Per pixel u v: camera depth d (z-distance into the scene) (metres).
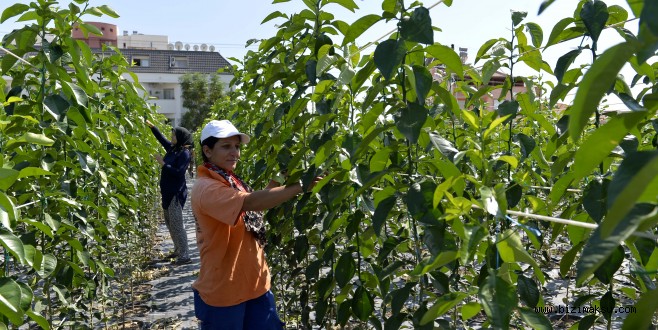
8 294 1.53
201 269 2.69
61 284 2.65
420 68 1.63
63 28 2.67
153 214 8.82
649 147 1.96
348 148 1.93
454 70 1.67
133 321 4.56
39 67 2.68
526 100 2.23
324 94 2.29
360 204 2.24
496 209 1.24
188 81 32.50
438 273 1.68
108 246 4.31
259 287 2.74
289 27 2.44
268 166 2.92
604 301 1.84
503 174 2.63
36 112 2.63
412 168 1.83
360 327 2.61
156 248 7.78
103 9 2.75
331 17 2.39
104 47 4.16
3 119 2.33
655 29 0.62
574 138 0.71
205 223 2.59
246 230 2.70
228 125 2.68
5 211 1.58
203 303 2.70
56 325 2.99
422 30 1.50
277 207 3.03
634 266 1.46
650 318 0.75
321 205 2.70
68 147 2.97
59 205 2.63
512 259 1.27
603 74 0.67
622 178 0.70
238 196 2.45
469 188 2.57
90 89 2.89
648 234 0.90
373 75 2.38
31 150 2.71
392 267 1.71
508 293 1.15
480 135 1.52
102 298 3.78
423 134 1.87
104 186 3.28
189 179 21.41
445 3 1.71
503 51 2.15
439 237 1.53
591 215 1.59
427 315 1.20
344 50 2.13
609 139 0.81
